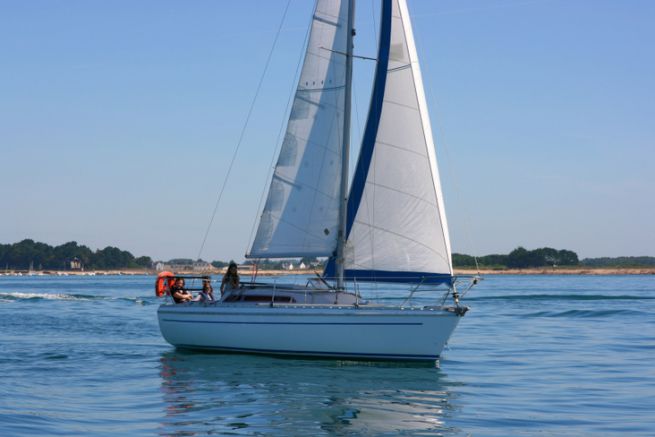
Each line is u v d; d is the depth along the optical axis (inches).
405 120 1064.2
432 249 1037.8
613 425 708.0
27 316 2091.5
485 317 2070.6
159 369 1037.8
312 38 1112.8
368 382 928.3
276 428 692.7
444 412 764.0
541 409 780.0
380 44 1085.1
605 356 1205.7
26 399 821.9
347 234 1087.0
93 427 692.7
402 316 1001.5
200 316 1109.7
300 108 1113.4
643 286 4960.6
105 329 1684.3
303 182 1106.7
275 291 1101.7
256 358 1083.9
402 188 1055.0
